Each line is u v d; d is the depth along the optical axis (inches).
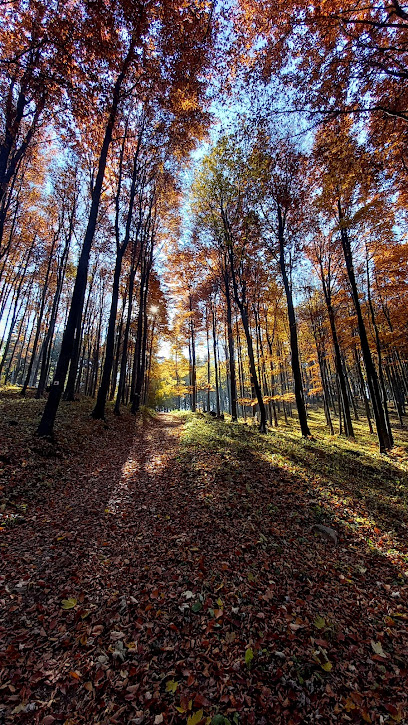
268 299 831.1
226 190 605.9
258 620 135.3
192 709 97.0
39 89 318.0
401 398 1401.3
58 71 299.4
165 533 204.2
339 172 335.3
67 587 151.9
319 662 115.1
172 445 476.1
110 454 413.7
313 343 927.0
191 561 174.9
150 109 492.7
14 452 302.0
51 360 2101.4
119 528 210.4
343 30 244.8
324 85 275.1
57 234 823.7
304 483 314.2
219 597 148.2
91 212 416.8
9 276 979.3
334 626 134.6
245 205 633.6
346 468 416.8
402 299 581.9
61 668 109.7
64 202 783.7
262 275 768.3
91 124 412.5
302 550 193.2
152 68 353.4
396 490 355.9
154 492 275.6
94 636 124.2
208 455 382.3
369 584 169.6
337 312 748.6
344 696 103.7
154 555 180.4
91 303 1305.4
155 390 1557.6
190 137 519.5
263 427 633.6
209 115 432.5
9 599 140.3
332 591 159.6
